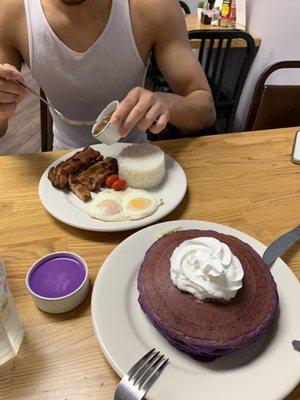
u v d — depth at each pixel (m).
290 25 2.09
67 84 1.27
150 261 0.58
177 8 1.27
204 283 0.50
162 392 0.47
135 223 0.76
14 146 2.69
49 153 1.01
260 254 0.68
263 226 0.79
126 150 0.93
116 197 0.82
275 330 0.55
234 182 0.93
